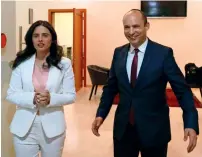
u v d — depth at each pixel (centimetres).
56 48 221
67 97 217
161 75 192
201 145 421
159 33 926
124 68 199
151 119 195
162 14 911
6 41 261
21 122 215
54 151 219
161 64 190
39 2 852
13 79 219
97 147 416
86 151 400
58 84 218
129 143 205
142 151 206
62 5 933
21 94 211
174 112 612
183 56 924
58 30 1092
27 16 752
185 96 190
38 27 212
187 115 186
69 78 222
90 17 945
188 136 190
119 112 207
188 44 919
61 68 219
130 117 199
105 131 488
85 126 516
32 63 218
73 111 625
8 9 264
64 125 224
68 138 452
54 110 218
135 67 196
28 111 214
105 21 941
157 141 196
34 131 216
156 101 195
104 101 221
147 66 191
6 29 262
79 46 892
